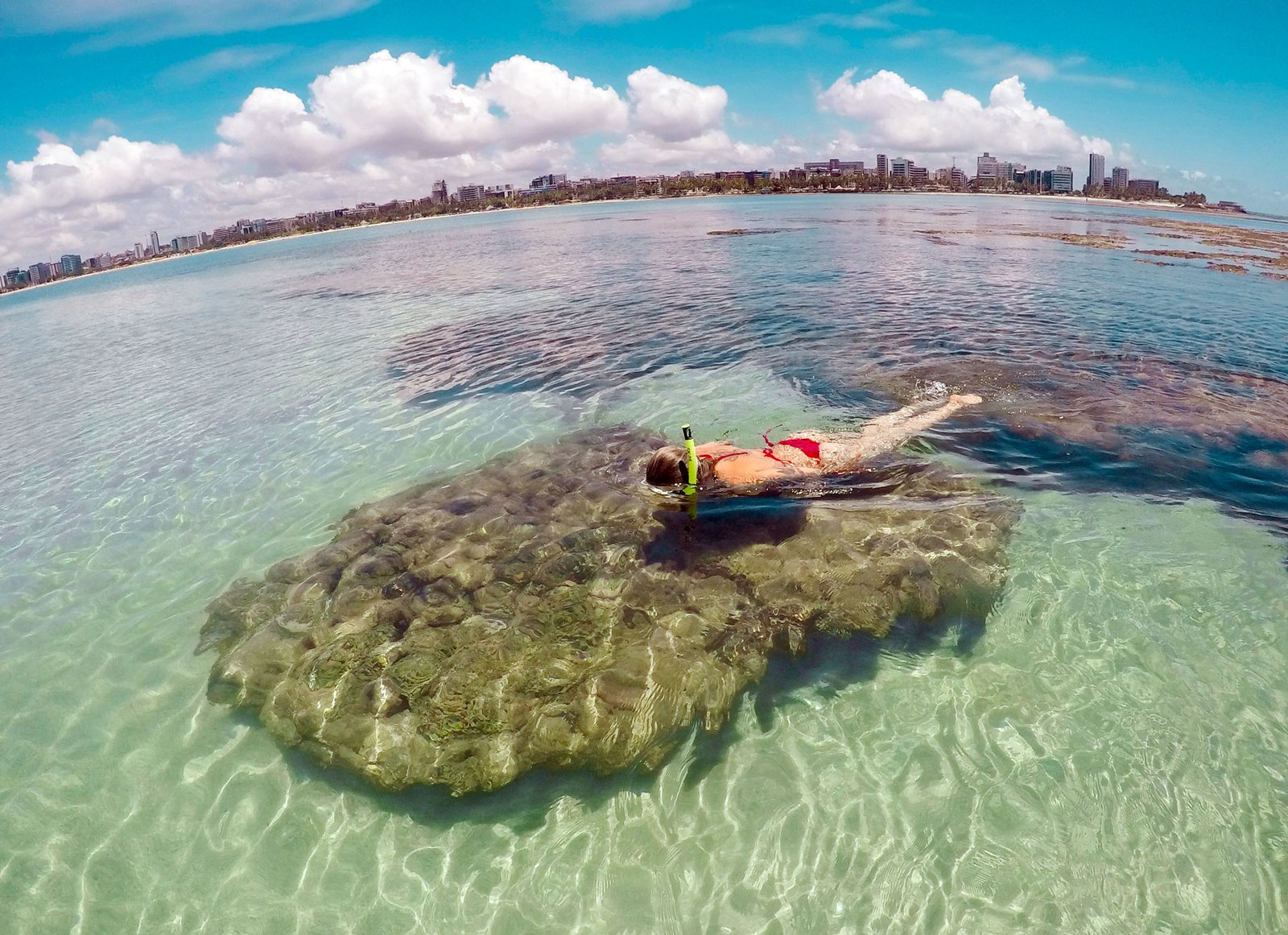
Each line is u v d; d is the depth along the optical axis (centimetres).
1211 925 166
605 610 264
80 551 350
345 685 241
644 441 406
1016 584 267
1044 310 679
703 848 194
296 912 186
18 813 212
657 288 936
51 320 1455
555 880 189
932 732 217
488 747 220
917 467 346
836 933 173
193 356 788
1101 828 189
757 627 255
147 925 184
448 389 538
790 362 529
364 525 333
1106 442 362
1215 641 235
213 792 215
